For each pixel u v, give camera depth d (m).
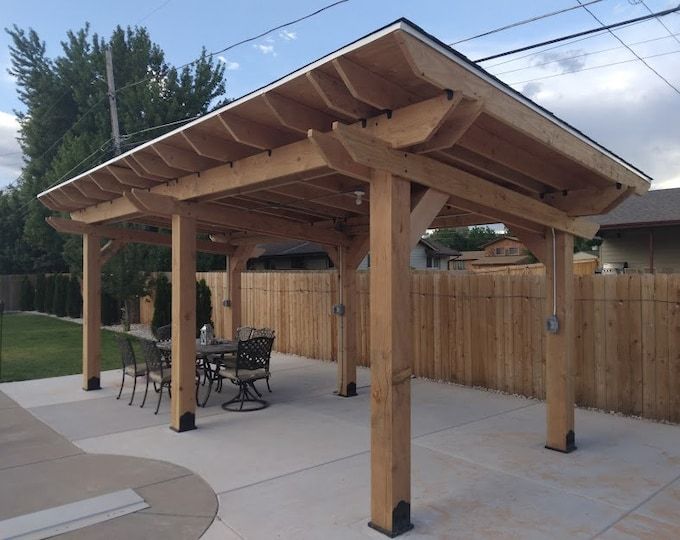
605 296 6.30
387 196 3.38
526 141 3.98
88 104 20.97
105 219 7.17
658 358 5.88
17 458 4.74
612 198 4.68
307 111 3.64
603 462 4.58
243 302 12.55
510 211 4.30
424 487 4.03
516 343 7.23
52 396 7.34
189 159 5.05
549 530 3.33
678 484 4.08
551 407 4.93
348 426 5.79
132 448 5.03
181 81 19.69
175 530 3.35
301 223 6.89
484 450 4.91
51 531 3.34
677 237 12.98
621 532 3.30
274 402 6.96
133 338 14.26
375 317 3.43
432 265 28.28
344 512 3.61
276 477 4.25
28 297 24.84
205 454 4.83
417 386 7.84
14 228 26.80
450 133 3.21
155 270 15.95
